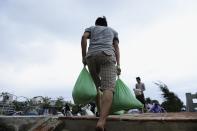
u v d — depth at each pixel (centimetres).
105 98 280
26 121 324
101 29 317
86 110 619
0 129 315
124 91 304
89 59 303
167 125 256
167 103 1808
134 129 271
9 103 1021
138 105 304
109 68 294
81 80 304
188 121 248
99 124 268
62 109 1176
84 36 316
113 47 314
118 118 281
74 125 315
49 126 318
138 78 1037
